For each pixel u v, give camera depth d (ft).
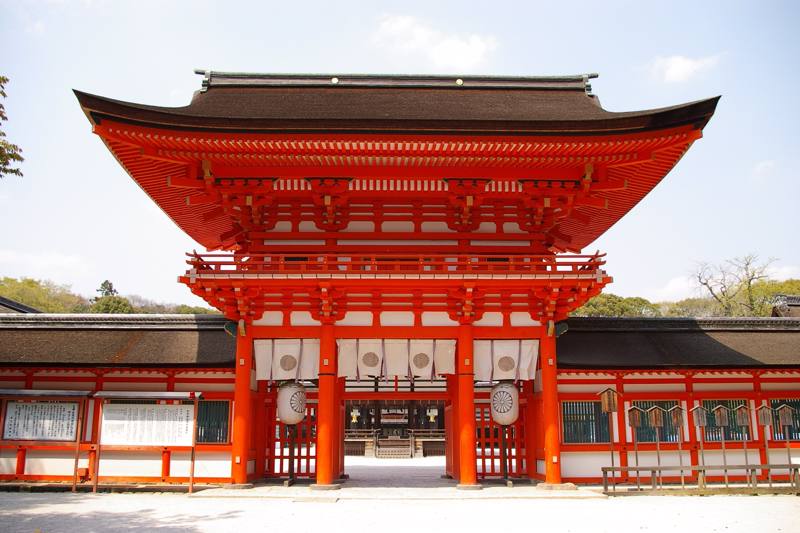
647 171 67.36
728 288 239.71
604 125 56.90
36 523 43.39
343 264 63.46
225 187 63.21
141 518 45.57
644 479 67.51
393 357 64.34
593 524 43.55
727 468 61.72
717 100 55.11
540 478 67.10
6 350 69.97
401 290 62.80
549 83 78.33
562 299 63.98
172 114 55.01
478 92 76.74
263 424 70.79
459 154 60.44
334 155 60.34
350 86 76.43
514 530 41.19
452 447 74.13
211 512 48.57
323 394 61.87
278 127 56.70
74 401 63.82
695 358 70.28
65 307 287.28
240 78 76.74
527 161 62.23
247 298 62.49
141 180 68.54
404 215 67.67
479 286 61.62
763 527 42.55
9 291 276.21
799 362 70.23
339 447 72.79
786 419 63.52
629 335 75.20
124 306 246.88
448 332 63.67
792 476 63.05
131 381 68.80
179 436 59.26
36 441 63.46
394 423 171.94
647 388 69.77
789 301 104.88
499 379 64.64
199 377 68.23
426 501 55.16
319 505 52.70
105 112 53.93
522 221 68.03
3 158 60.34
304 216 67.46
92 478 65.51
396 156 60.75
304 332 63.57
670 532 40.75
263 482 67.62
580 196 65.16
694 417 63.31
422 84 77.15
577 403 68.54
